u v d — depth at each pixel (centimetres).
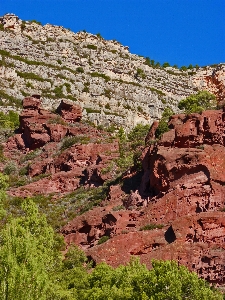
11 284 2650
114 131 9875
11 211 5712
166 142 4831
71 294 3356
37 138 7819
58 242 4544
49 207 5906
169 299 2948
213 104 8769
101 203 5144
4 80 10806
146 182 4850
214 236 3912
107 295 3108
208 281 3706
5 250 2775
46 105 10438
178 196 4297
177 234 3959
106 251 4088
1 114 9444
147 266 3847
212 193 4216
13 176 7088
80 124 8269
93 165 6350
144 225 4297
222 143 4650
